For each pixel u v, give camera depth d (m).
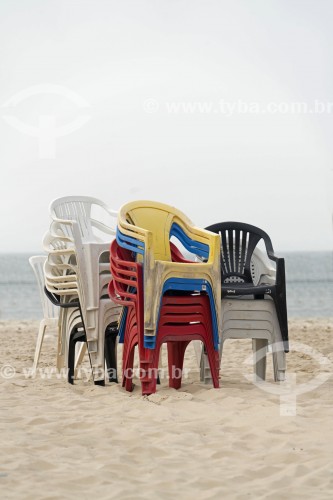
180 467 4.40
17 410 5.78
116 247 6.86
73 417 5.55
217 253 6.75
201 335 6.72
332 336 11.80
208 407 5.86
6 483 4.05
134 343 6.71
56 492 3.94
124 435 5.00
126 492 3.96
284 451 4.63
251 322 7.12
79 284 7.06
